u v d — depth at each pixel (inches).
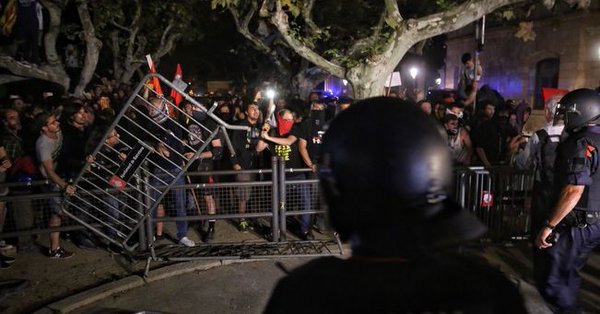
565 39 538.9
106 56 713.0
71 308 165.8
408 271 33.8
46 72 462.3
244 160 251.3
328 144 36.5
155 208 206.2
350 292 33.4
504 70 634.8
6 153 207.3
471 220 34.9
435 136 35.5
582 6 286.0
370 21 481.7
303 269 36.3
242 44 692.7
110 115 277.7
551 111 161.5
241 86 702.5
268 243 222.7
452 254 37.7
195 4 598.5
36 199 197.8
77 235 235.8
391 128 34.5
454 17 227.0
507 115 287.7
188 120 243.3
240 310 167.6
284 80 571.5
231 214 219.0
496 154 261.6
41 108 275.0
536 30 577.9
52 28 462.6
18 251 218.5
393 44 234.4
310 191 228.8
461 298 34.0
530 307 161.5
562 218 119.6
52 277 192.2
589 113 116.8
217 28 818.2
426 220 33.5
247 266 205.5
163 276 192.5
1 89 551.2
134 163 189.5
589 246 124.4
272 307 35.1
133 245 217.6
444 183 35.2
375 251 33.7
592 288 173.3
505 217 219.9
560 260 125.9
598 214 118.7
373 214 33.5
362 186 33.7
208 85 738.2
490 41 657.6
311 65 571.2
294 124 237.1
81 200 197.6
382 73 238.1
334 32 495.5
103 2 514.6
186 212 231.0
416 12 482.9
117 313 165.0
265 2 251.8
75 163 224.1
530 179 218.1
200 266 201.2
